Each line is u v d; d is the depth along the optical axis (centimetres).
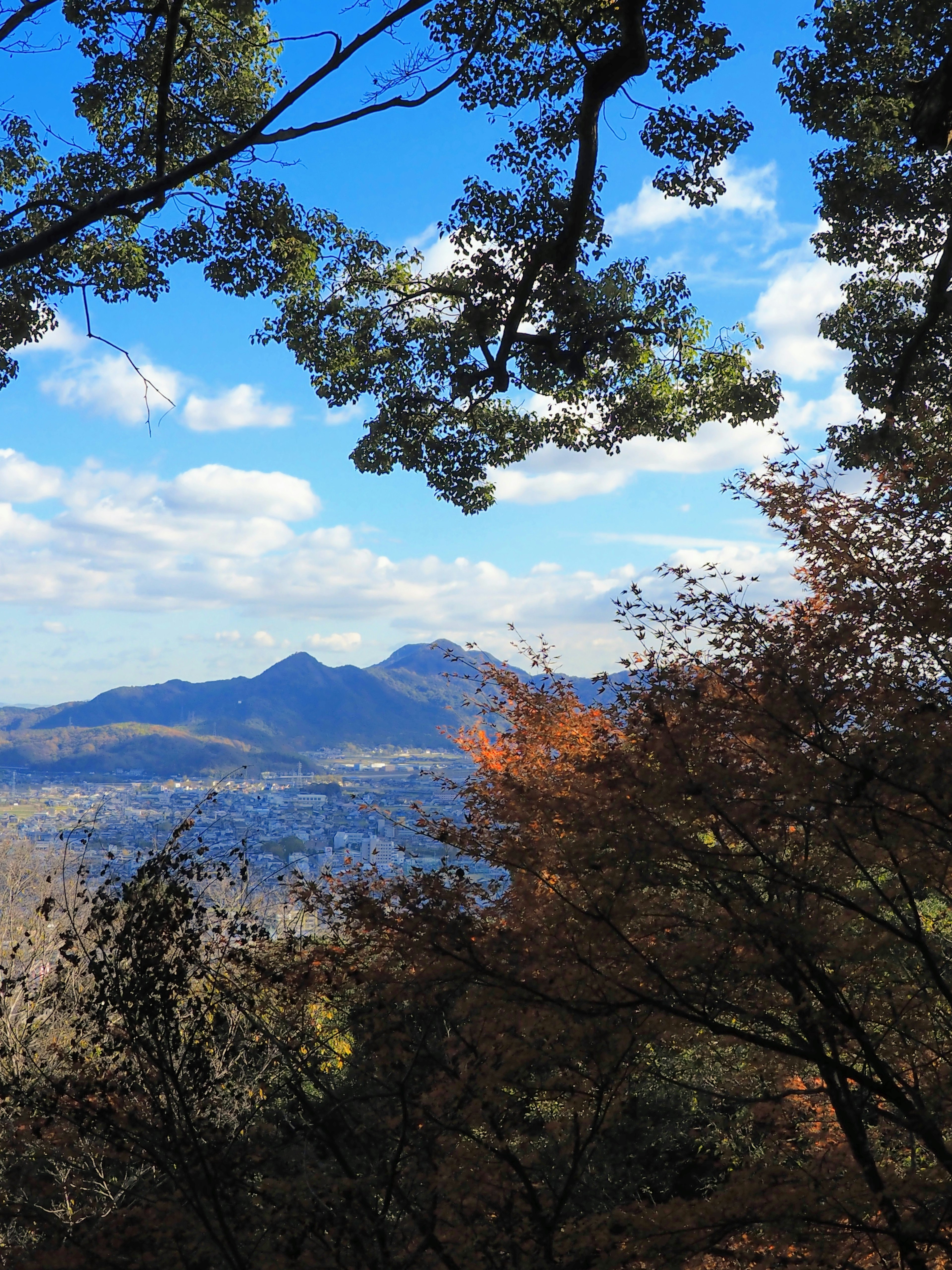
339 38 709
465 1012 337
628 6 911
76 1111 352
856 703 334
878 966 359
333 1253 311
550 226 1030
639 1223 306
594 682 379
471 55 848
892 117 1084
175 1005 367
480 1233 316
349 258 1155
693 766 329
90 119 1068
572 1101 364
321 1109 354
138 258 1080
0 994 442
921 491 361
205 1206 333
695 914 347
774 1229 309
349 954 370
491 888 382
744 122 1022
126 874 427
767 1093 394
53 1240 335
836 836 323
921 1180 296
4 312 1028
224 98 1070
